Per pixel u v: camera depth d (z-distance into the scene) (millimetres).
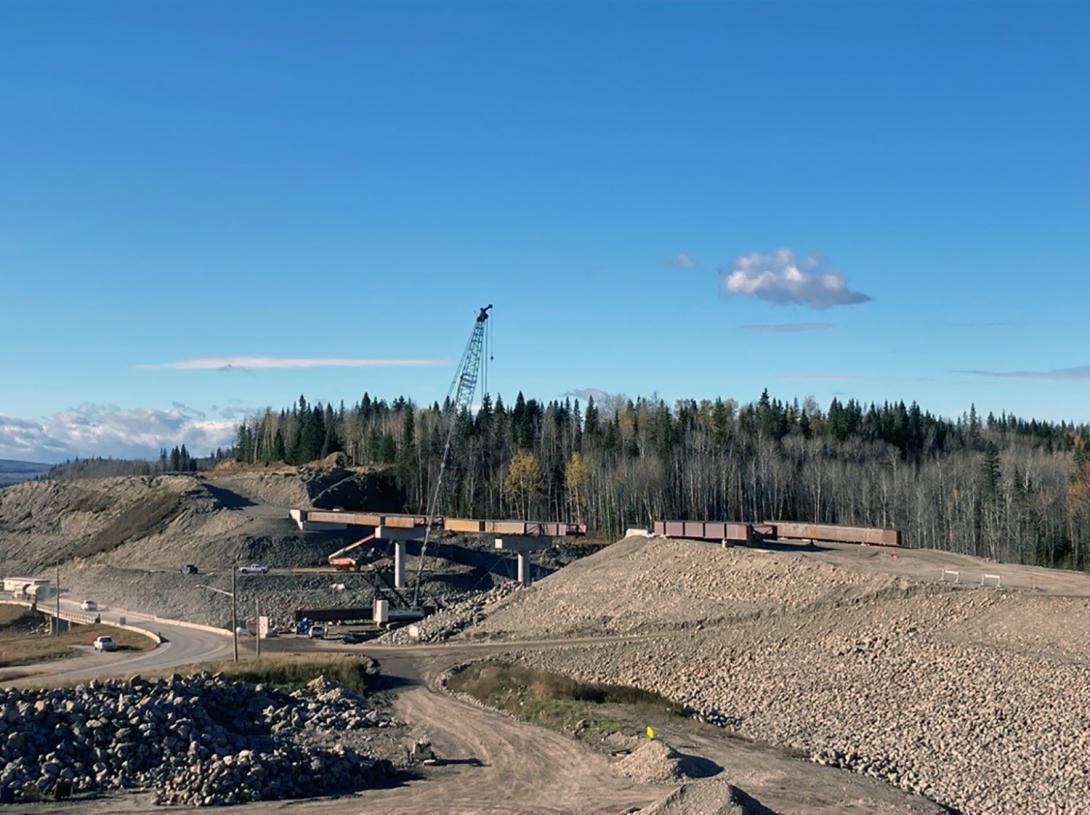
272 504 191000
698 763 53188
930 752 56094
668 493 187750
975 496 165625
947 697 64188
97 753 50219
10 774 47469
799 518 184500
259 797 47812
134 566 163750
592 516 183875
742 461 194375
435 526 147875
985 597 79562
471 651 93125
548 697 70000
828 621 83250
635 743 58125
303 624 113500
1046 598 76562
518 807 47125
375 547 163000
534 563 158625
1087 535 147750
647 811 42000
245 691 65750
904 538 166125
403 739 61062
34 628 136375
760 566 96562
